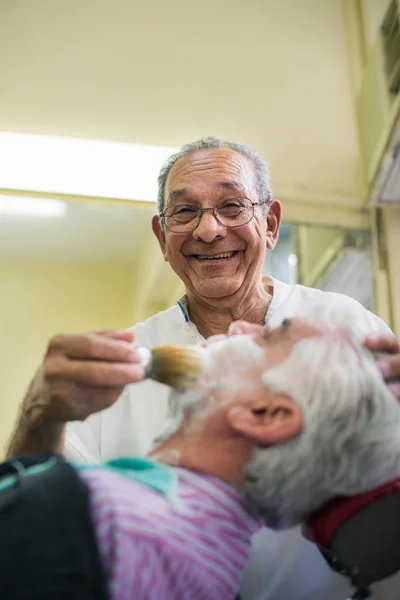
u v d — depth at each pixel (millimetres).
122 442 1127
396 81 2100
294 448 670
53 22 2369
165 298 2631
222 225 1202
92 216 2484
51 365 780
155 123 2316
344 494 687
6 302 2768
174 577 590
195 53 2455
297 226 2328
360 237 2318
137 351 780
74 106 2270
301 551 983
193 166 1245
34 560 525
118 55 2377
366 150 2348
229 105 2410
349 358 710
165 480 652
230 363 725
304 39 2572
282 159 2383
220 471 684
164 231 1308
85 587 521
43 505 555
